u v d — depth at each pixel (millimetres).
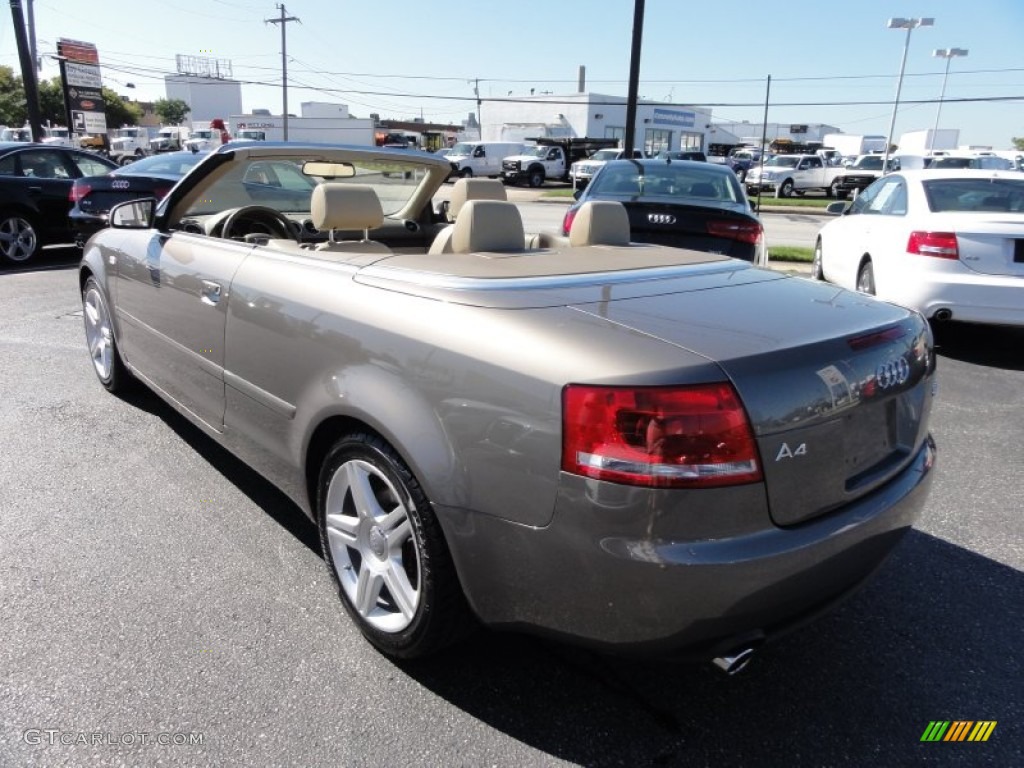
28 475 3674
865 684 2398
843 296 2504
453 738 2119
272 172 4160
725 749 2115
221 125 36125
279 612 2660
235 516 3326
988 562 3143
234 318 2926
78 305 7469
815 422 1908
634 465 1728
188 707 2197
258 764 2004
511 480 1895
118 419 4438
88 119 31703
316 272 2621
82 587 2764
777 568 1820
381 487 2406
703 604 1771
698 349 1845
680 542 1750
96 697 2223
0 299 7664
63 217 10219
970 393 5398
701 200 6898
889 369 2150
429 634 2225
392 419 2141
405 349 2152
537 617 1956
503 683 2346
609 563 1773
